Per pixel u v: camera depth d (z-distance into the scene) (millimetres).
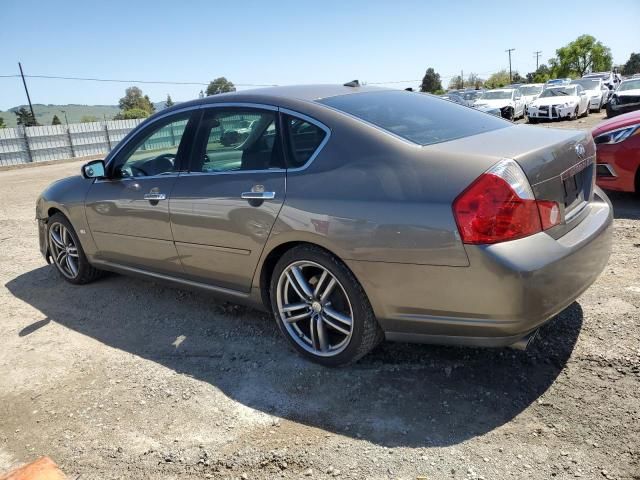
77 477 2461
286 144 3180
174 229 3709
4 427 2898
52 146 30344
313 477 2316
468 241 2447
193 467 2453
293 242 3088
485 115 3639
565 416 2537
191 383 3156
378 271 2717
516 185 2459
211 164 3557
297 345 3270
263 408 2848
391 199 2664
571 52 82562
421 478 2244
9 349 3818
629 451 2279
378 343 3051
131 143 4168
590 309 3500
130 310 4324
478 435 2475
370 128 2934
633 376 2770
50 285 5141
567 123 20547
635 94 17625
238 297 3537
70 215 4652
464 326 2592
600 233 2879
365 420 2662
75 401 3078
